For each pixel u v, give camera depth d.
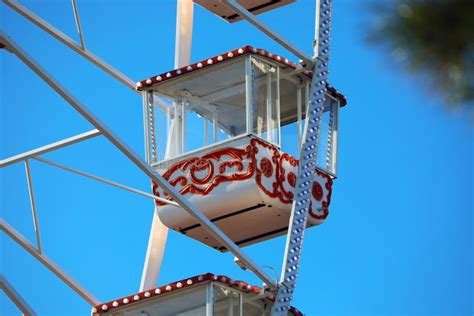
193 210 20.84
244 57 23.80
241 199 22.83
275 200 22.98
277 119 23.73
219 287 21.53
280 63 24.09
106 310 22.14
